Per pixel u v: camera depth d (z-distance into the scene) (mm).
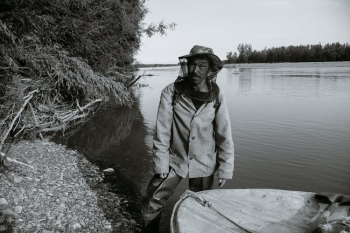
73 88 9805
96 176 5617
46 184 4789
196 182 3365
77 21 9773
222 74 58625
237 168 6090
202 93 3004
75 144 7902
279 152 7156
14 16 7277
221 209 2906
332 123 10477
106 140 8430
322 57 135750
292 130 9469
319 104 15383
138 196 4848
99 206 4352
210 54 2834
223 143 3170
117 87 10773
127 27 13195
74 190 4785
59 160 6289
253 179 5535
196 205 2939
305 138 8469
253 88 25531
